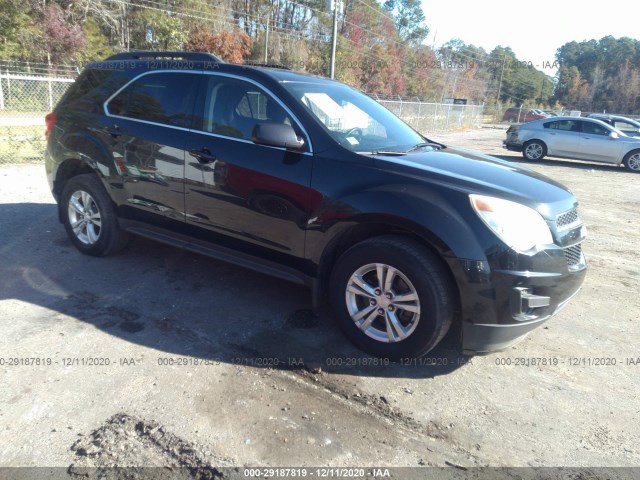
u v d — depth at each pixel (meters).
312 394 3.00
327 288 3.71
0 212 6.30
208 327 3.72
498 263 2.99
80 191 4.80
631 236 7.27
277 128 3.39
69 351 3.30
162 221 4.32
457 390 3.14
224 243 4.00
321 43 45.62
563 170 15.05
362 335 3.42
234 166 3.75
